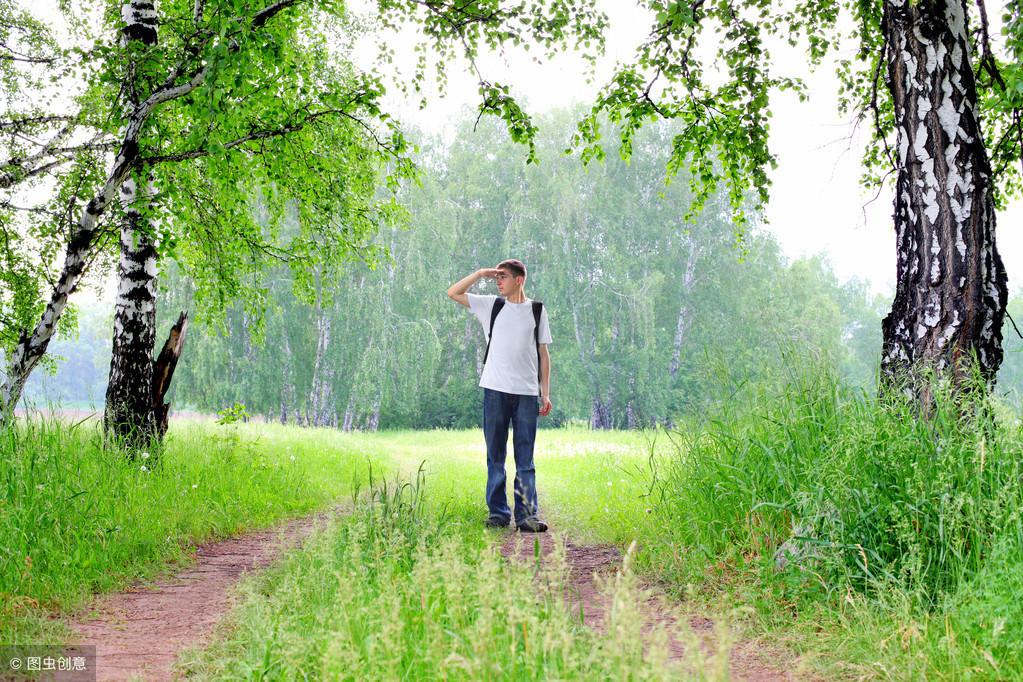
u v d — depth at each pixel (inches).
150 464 304.2
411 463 600.7
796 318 1644.9
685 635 92.5
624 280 1625.2
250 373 1395.2
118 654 137.4
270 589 173.9
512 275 284.7
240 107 340.2
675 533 210.7
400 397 1515.7
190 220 404.5
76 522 209.8
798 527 175.6
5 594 164.4
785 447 203.6
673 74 351.9
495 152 1883.6
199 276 450.3
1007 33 188.5
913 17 223.6
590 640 113.7
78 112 378.3
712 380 243.8
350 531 158.1
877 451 179.0
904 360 218.2
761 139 357.4
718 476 215.0
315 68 460.1
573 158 1696.6
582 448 670.5
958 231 213.5
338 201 460.1
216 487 316.5
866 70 374.6
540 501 348.2
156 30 356.2
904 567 150.2
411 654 111.7
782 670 132.0
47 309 321.7
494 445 280.7
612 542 239.0
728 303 1684.3
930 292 214.5
